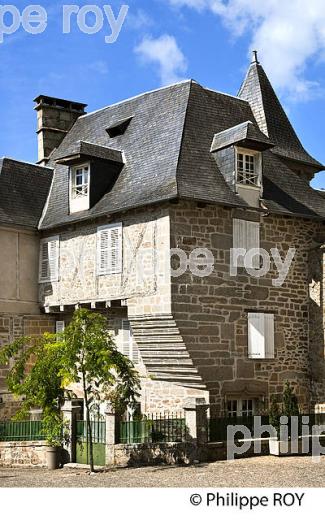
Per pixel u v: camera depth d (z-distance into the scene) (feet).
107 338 59.62
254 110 82.43
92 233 73.05
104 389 61.16
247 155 70.74
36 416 68.80
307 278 74.28
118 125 79.15
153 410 69.51
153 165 70.59
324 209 76.13
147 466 57.82
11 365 75.51
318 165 82.84
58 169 84.23
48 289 77.36
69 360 56.54
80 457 61.21
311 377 72.74
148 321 66.59
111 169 74.43
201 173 68.39
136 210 68.39
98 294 71.56
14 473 58.34
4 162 81.76
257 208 69.62
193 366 65.31
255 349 69.10
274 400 64.80
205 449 58.95
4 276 76.18
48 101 91.40
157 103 77.97
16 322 76.84
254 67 85.10
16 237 77.71
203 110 74.95
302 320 73.36
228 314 67.67
